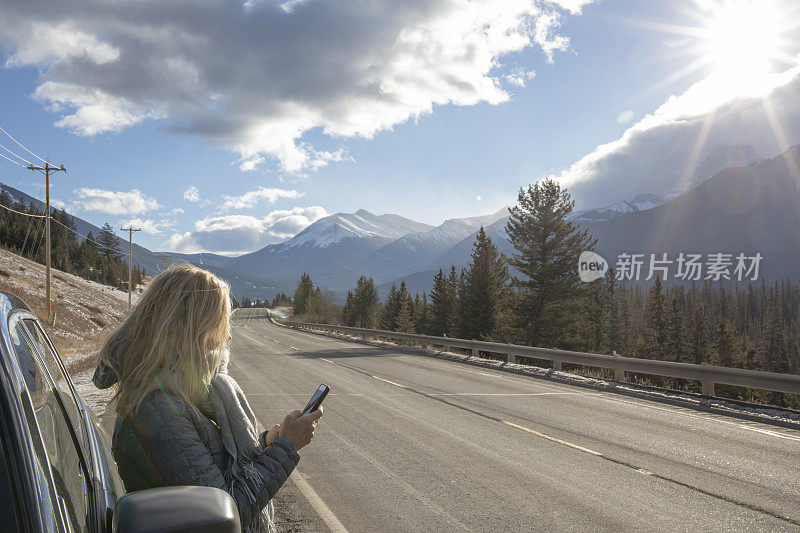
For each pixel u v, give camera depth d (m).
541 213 46.59
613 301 94.56
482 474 6.60
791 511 5.47
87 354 22.44
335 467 6.85
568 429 9.29
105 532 1.34
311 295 140.62
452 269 83.94
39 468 0.99
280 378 15.77
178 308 1.82
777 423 10.61
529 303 47.22
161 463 1.72
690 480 6.47
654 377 31.28
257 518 1.98
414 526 4.97
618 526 4.99
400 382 15.11
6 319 1.27
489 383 15.32
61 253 125.88
